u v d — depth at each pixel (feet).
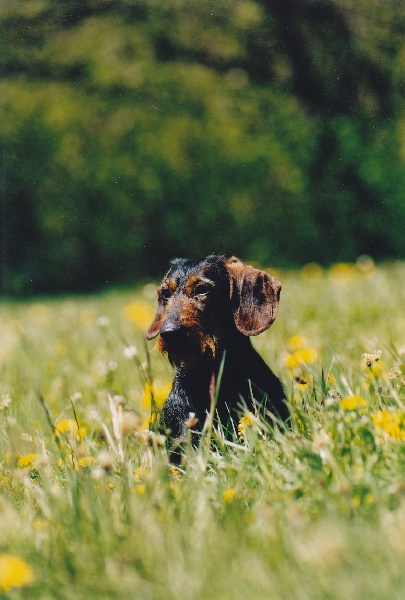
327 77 48.55
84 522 8.03
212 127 47.93
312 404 11.07
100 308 32.71
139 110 47.83
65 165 46.80
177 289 13.33
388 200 48.67
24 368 20.10
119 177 47.03
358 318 20.98
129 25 49.88
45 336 25.07
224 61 49.70
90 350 21.30
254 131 48.21
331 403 9.85
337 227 48.83
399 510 7.43
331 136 48.42
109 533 7.69
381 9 49.01
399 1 48.88
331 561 6.52
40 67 48.34
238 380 12.64
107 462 8.89
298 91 49.34
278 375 14.12
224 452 9.89
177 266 13.83
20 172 46.60
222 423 12.23
